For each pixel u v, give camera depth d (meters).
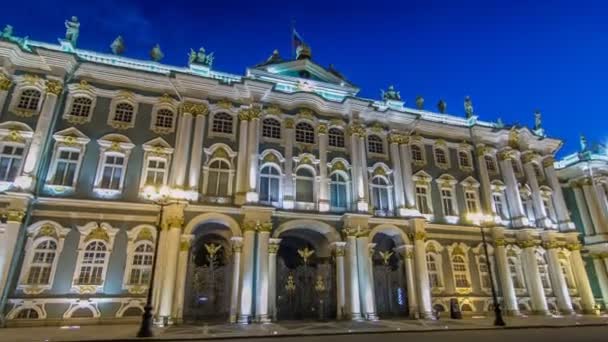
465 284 29.69
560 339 15.12
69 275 21.72
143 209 23.95
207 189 25.70
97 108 25.72
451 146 34.34
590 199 37.66
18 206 21.23
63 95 25.33
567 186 39.88
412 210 29.53
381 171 30.53
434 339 15.42
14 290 20.56
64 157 24.12
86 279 22.00
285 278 27.05
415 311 26.70
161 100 27.03
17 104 24.08
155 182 25.06
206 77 27.44
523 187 34.78
